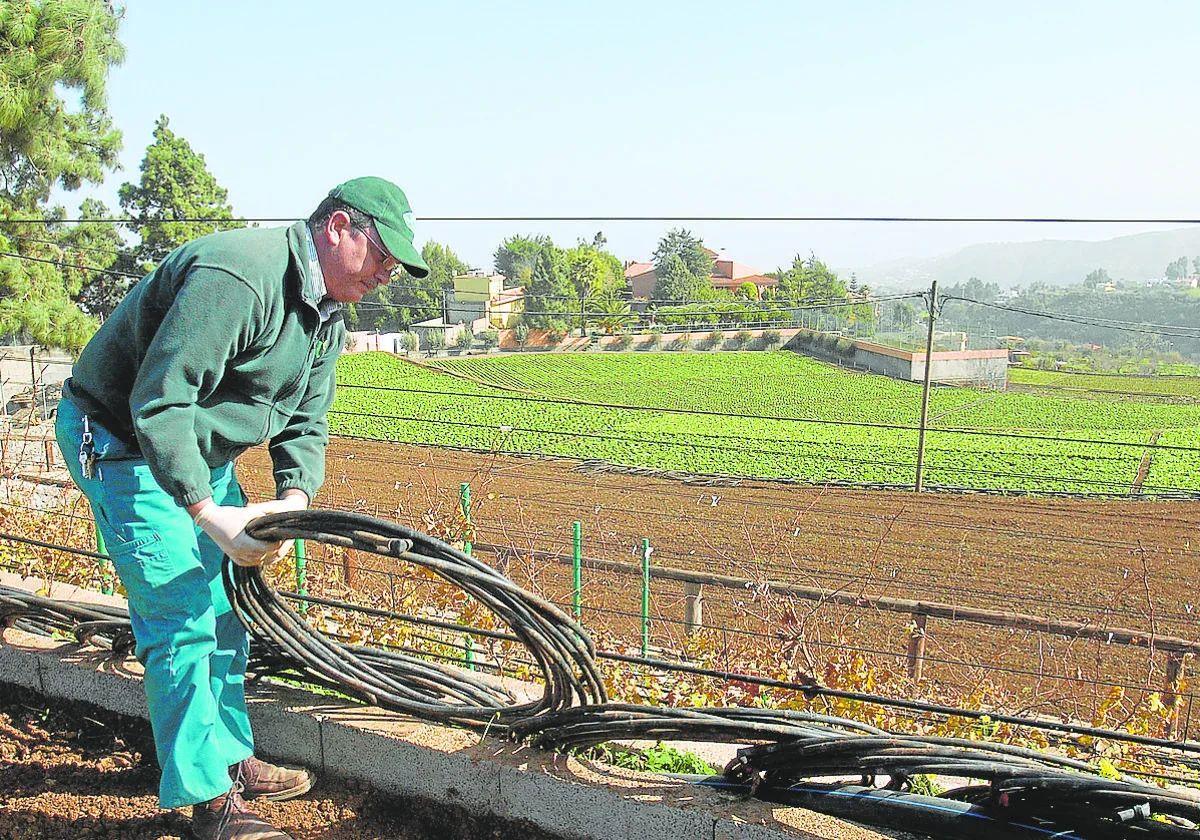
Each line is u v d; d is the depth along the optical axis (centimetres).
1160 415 5297
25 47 2091
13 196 2312
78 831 292
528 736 294
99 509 275
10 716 358
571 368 6388
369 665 333
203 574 281
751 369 6594
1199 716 794
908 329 7425
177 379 246
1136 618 1306
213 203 5128
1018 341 8881
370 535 256
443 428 3416
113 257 2738
